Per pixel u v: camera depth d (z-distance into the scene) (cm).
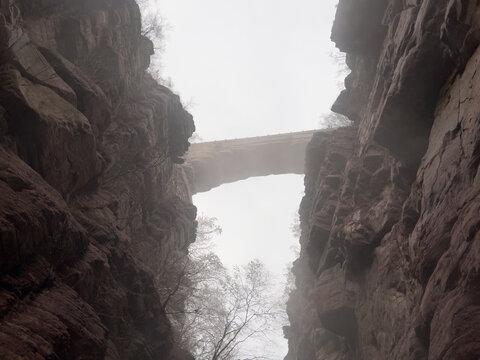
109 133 1989
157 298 1695
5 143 1107
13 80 1192
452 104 1312
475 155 1062
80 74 1633
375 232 1845
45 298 933
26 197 952
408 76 1488
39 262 956
